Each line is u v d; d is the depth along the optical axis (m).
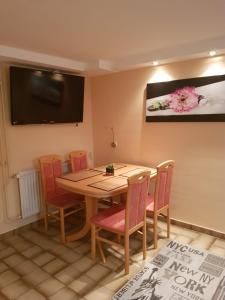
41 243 3.01
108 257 2.68
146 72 3.46
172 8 1.86
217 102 2.88
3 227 3.14
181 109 3.16
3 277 2.39
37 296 2.14
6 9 1.85
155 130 3.48
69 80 3.60
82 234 2.97
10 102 3.05
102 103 4.05
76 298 2.12
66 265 2.57
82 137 4.12
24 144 3.31
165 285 2.25
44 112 3.38
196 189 3.19
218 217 3.05
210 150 3.02
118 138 3.94
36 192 3.40
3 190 3.11
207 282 2.28
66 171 3.86
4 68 3.03
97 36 2.49
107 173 3.14
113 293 2.16
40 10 1.88
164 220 3.51
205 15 2.00
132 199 2.33
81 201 3.25
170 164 2.84
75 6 1.81
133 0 1.73
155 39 2.60
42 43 2.70
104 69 3.54
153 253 2.74
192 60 3.01
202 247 2.84
